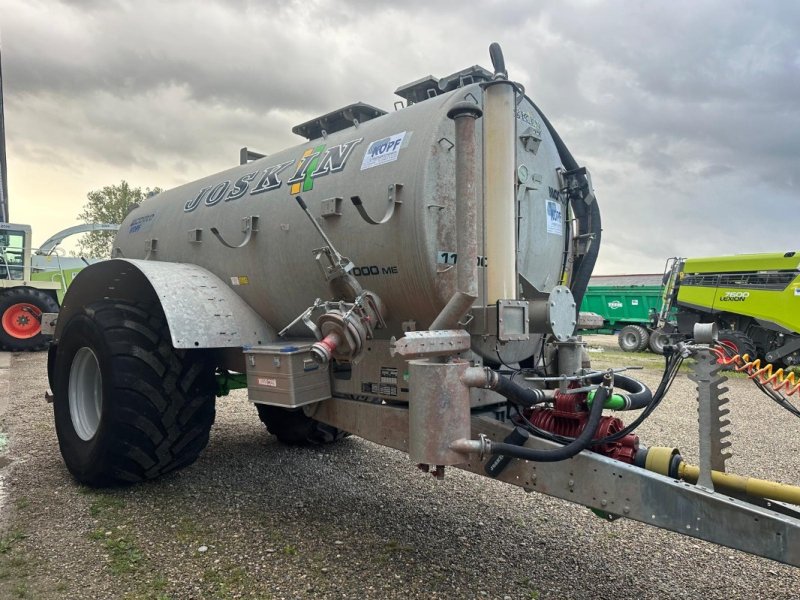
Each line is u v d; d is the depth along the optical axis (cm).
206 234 399
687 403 757
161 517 332
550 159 340
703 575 288
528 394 243
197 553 289
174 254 437
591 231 352
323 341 250
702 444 212
